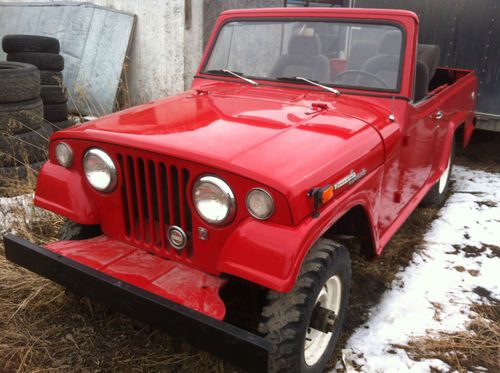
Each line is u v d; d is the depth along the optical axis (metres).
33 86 4.71
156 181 2.22
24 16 8.05
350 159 2.31
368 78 3.06
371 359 2.58
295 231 1.91
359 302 3.08
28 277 3.05
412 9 5.99
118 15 7.04
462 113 4.70
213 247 2.16
